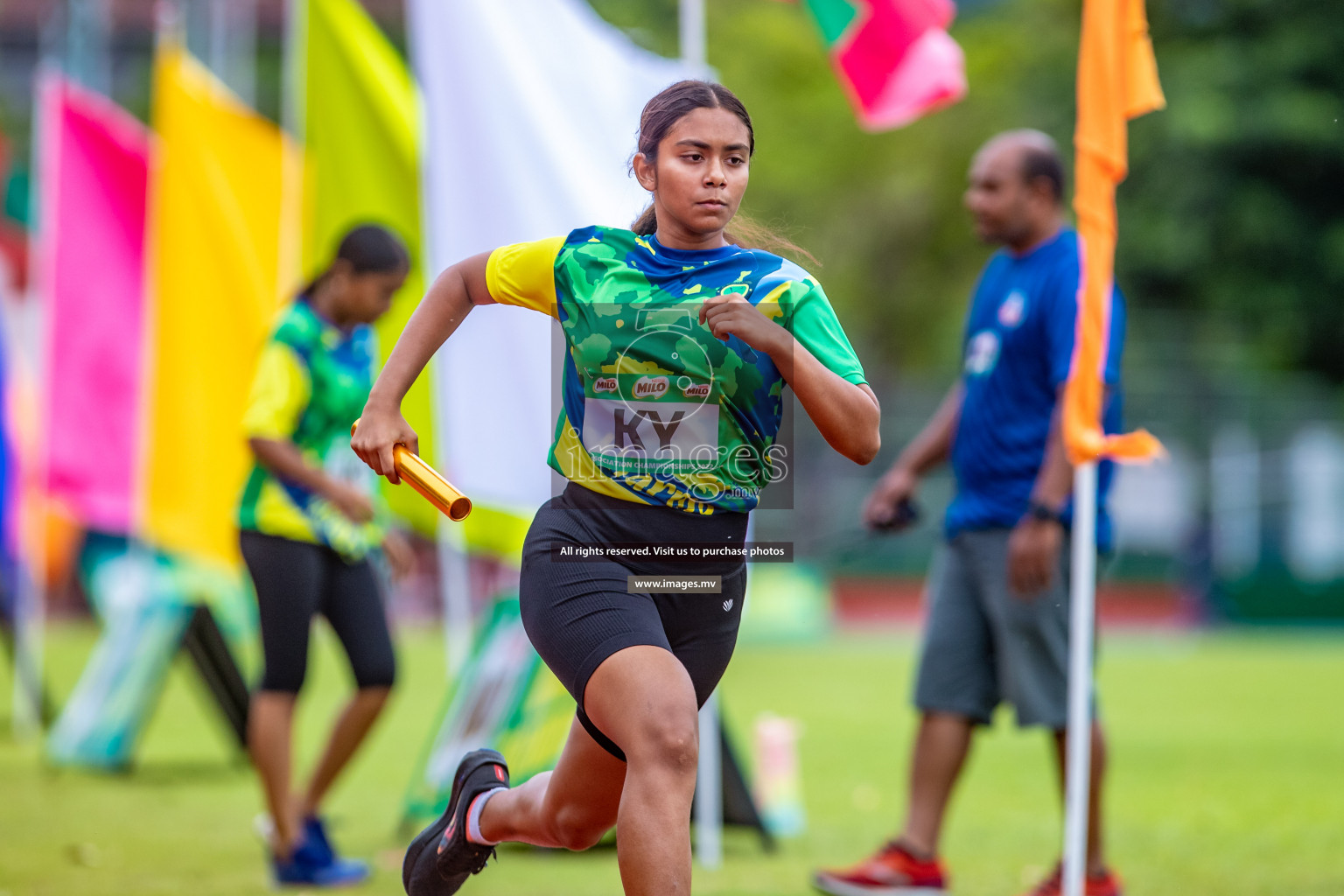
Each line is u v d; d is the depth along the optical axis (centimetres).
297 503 1744
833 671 5034
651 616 1048
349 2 2386
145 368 2867
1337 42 8675
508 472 2108
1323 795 2488
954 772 1738
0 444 3269
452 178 2128
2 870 1741
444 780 2047
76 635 6019
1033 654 1677
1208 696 4269
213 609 2578
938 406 8075
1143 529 8038
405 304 2336
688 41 2006
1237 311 8762
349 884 1723
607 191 2158
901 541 8200
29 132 9738
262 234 2789
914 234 10212
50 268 3002
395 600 7456
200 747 2973
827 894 1694
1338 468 8150
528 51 2156
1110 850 1995
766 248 1126
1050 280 1717
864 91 2372
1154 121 8756
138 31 10275
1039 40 9675
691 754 996
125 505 3084
